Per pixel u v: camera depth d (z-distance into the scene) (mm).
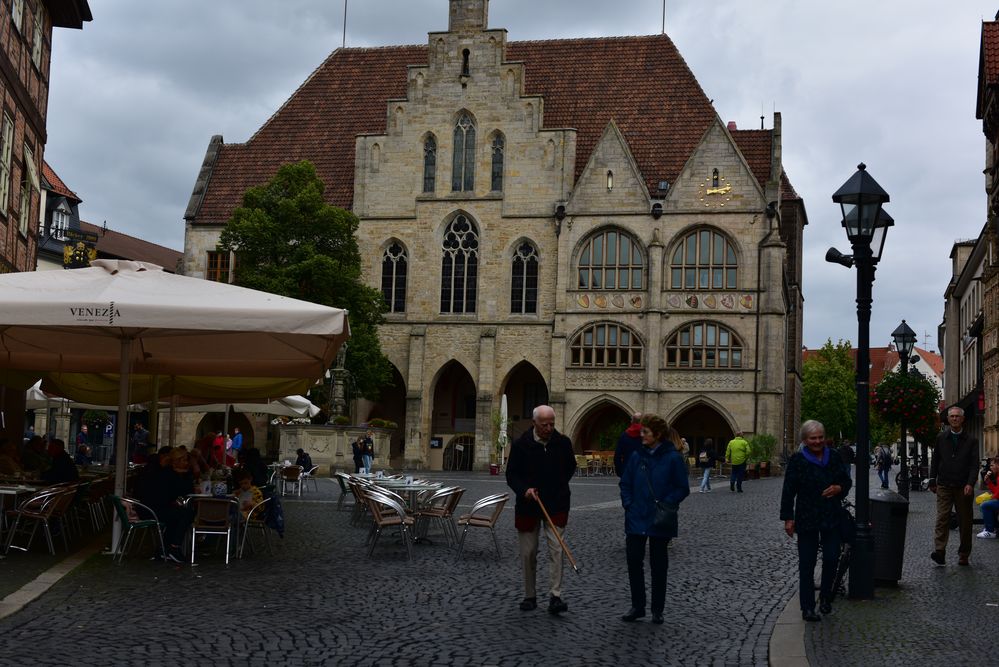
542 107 82625
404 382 82562
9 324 18766
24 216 40594
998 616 15820
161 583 18156
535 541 16156
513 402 85500
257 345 24031
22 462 31688
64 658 12367
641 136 83812
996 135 54719
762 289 77438
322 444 59375
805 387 134000
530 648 13422
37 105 41500
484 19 83875
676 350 78250
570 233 80312
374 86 92750
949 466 21734
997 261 55844
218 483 23672
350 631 14273
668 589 18391
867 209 18422
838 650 13320
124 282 19969
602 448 76812
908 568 21391
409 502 26906
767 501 41625
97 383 31641
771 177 79000
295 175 74500
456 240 83250
